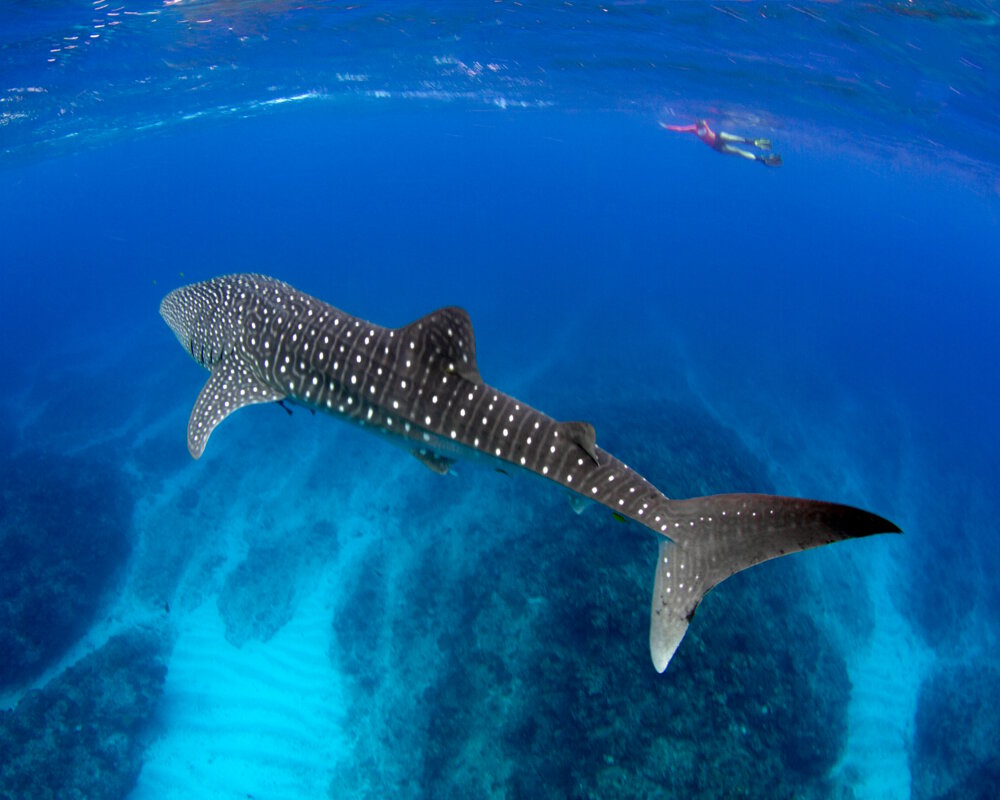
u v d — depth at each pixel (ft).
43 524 69.10
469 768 47.91
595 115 148.25
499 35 72.38
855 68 67.10
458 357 16.26
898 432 109.81
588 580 53.06
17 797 48.42
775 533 14.69
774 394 111.04
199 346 20.92
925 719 58.65
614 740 44.65
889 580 72.79
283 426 84.23
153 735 55.72
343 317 18.07
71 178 210.79
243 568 66.80
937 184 142.92
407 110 139.64
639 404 91.91
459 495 69.05
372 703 55.57
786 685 50.29
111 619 64.90
